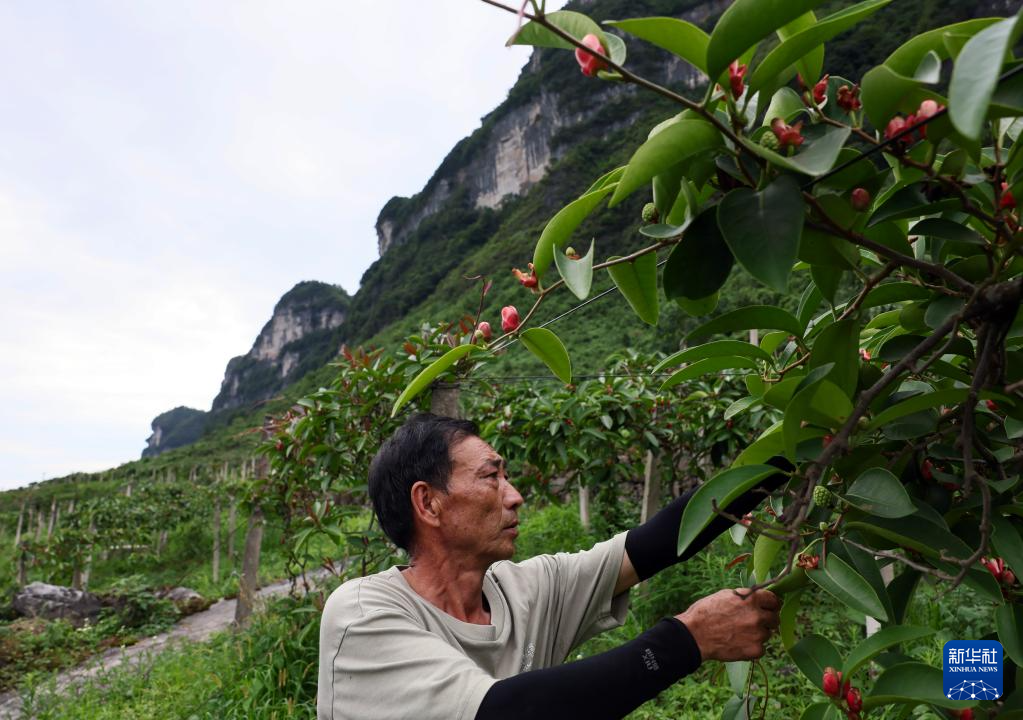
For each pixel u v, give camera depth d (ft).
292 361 577.84
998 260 3.47
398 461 4.84
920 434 3.88
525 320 3.85
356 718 4.01
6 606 38.99
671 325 56.29
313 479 17.15
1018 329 3.94
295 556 18.21
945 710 3.77
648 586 18.08
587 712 3.51
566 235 3.60
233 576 46.47
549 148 335.47
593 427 20.25
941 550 3.59
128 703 20.24
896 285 3.97
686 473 23.59
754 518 3.38
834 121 3.49
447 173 432.25
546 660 4.91
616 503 24.16
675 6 285.64
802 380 3.56
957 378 3.99
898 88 2.91
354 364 15.94
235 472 73.72
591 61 3.01
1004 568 4.05
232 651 20.33
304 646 16.65
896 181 3.71
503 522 4.75
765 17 2.73
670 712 12.59
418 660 3.95
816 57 3.51
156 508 59.72
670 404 20.54
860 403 3.45
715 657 3.93
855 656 3.67
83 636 33.47
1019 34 1.97
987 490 3.32
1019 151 3.31
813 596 15.17
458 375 13.60
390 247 495.00
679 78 280.10
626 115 302.25
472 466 4.73
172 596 41.52
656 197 3.49
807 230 3.36
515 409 20.27
